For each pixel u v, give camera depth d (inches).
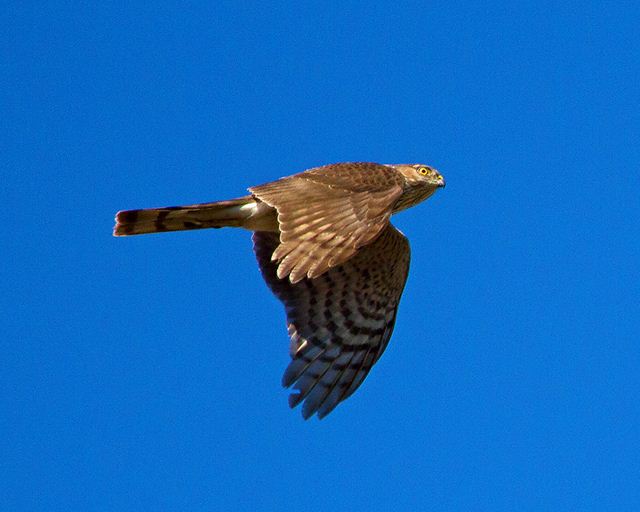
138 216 488.1
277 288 546.3
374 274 555.5
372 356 561.3
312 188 448.1
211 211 490.3
